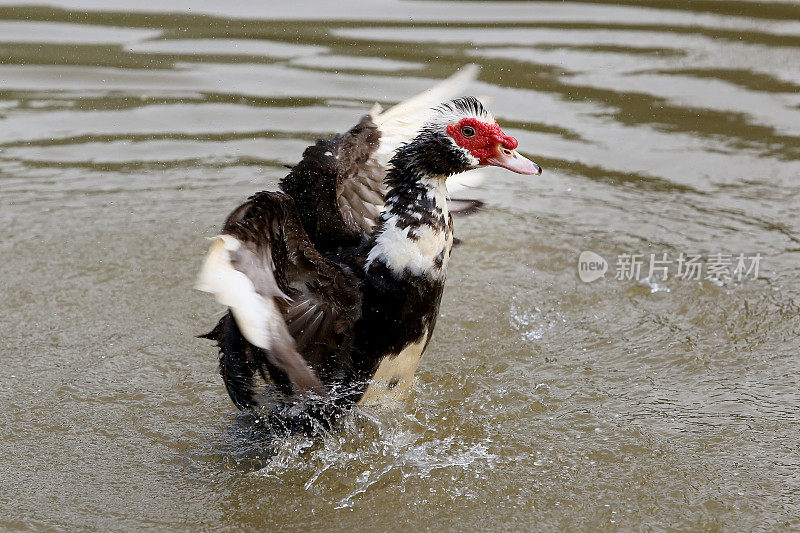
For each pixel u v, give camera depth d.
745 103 14.47
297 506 7.56
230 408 8.84
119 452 8.19
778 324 10.02
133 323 10.12
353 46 15.78
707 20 17.22
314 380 7.01
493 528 7.26
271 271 7.07
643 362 9.50
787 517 7.33
